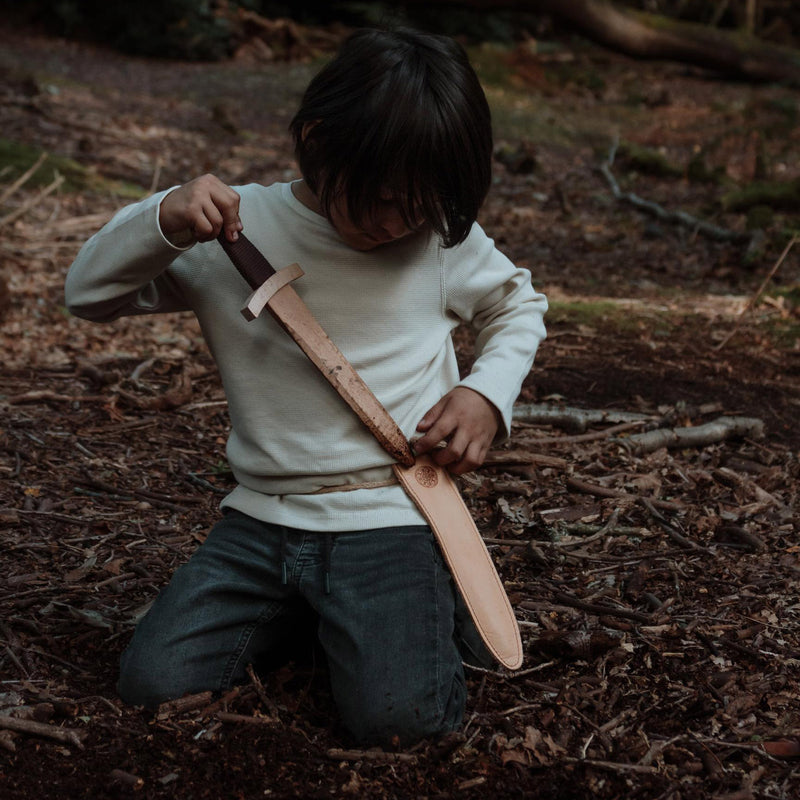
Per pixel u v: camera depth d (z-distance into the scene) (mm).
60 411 3686
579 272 6270
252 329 2004
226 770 1816
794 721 2020
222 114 10273
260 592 2045
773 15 20703
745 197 7949
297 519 2014
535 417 3719
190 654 1999
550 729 1996
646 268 6438
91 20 14922
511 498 3143
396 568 1954
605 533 2910
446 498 2018
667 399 4023
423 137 1669
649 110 14266
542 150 10672
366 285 1979
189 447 3506
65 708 1962
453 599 2029
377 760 1852
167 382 4094
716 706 2066
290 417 2002
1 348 4312
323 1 16891
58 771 1807
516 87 14516
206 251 2021
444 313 2074
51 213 6297
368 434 1997
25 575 2537
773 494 3225
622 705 2084
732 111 13758
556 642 2230
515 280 2150
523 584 2604
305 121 1744
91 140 8367
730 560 2758
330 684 2131
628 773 1845
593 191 8875
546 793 1792
